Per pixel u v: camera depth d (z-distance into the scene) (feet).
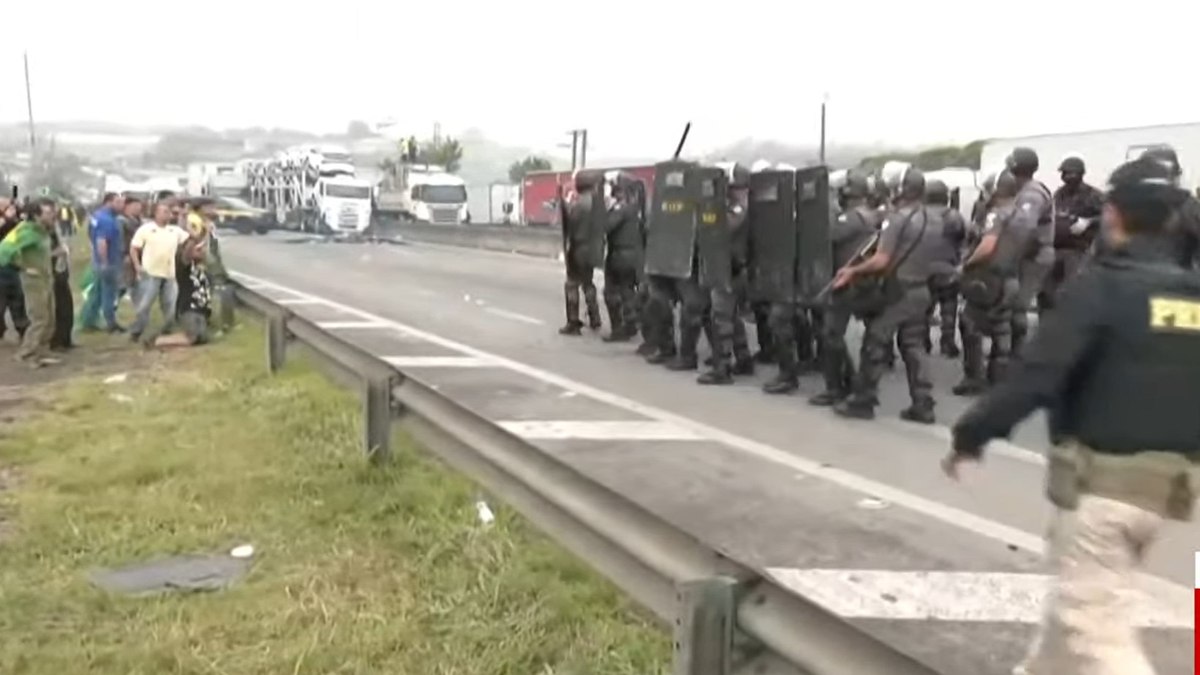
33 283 40.96
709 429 29.27
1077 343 10.64
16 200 49.21
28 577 17.12
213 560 18.22
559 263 102.83
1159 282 10.53
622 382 36.94
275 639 14.96
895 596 16.71
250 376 34.73
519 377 37.76
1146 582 16.99
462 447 18.81
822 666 9.04
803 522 20.65
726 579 10.30
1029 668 11.92
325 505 20.56
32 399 33.17
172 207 48.01
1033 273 34.58
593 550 13.76
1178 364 10.47
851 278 30.68
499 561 17.17
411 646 14.75
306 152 172.96
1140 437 10.53
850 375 32.81
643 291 42.68
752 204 35.53
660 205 39.47
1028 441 27.86
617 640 14.65
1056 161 61.36
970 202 65.62
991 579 17.47
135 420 28.86
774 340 38.09
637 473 24.34
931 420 30.58
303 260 110.22
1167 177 10.76
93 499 21.21
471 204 209.05
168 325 46.88
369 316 57.00
